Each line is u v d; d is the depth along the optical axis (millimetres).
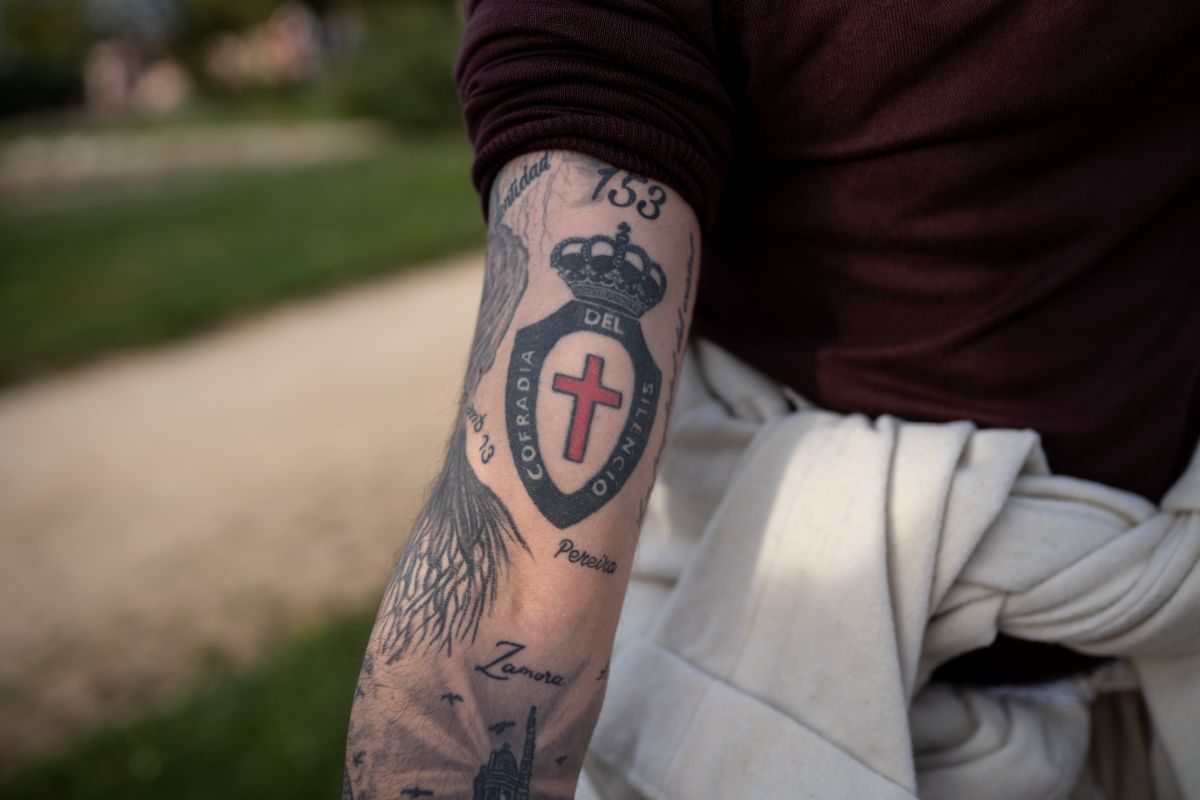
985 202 729
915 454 746
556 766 581
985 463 741
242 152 15492
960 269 749
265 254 7848
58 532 4383
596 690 598
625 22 617
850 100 696
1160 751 869
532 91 629
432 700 574
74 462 5047
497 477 590
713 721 747
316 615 3439
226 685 2994
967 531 723
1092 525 740
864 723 716
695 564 789
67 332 6703
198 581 3830
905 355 771
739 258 825
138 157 16281
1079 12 677
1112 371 777
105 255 8438
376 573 3684
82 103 28188
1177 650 765
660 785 748
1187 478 763
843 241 759
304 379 5727
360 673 602
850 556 732
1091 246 749
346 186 9812
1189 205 795
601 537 590
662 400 619
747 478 784
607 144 616
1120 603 726
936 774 790
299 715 2729
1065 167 737
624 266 611
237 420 5305
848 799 705
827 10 668
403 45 15305
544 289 610
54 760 2820
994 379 766
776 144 733
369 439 4855
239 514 4309
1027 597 732
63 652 3527
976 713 799
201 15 26969
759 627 757
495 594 583
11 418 5699
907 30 667
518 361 601
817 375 798
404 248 7676
